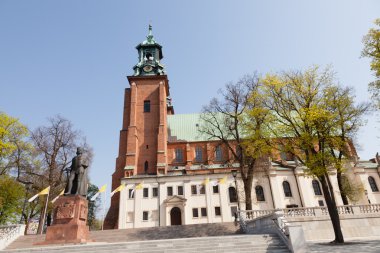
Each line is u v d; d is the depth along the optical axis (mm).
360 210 22500
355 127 21156
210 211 42188
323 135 18984
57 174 35062
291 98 20734
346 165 44250
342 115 20109
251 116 25156
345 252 12414
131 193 42062
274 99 21266
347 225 21453
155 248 13422
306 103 19922
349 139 22906
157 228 25500
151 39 63500
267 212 23406
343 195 25266
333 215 17547
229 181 44312
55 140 36125
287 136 20656
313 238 20812
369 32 17984
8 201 32625
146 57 61250
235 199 43125
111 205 45281
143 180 44656
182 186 44375
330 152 20516
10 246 20859
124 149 50688
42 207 32469
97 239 23469
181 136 56688
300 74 20859
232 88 31297
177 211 43688
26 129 31656
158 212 42000
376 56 17469
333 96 20266
